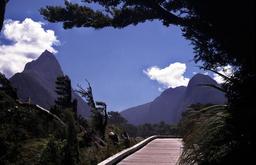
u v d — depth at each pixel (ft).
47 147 28.94
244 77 22.09
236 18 22.25
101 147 46.83
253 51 22.20
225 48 24.41
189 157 22.48
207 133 21.58
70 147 29.14
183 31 27.25
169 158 40.11
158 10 27.27
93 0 30.96
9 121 35.68
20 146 30.48
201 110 23.15
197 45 27.09
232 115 21.21
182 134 24.27
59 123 40.04
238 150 20.47
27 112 38.93
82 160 32.32
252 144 20.31
